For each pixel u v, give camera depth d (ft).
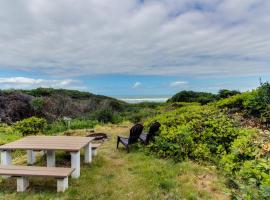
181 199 13.92
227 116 27.07
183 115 29.71
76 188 15.75
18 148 17.92
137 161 21.38
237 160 17.48
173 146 21.68
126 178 17.60
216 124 23.65
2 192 15.53
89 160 21.21
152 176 17.39
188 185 15.49
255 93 27.78
